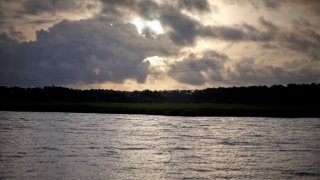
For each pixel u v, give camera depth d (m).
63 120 116.44
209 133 83.19
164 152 57.31
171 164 48.16
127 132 84.06
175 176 41.94
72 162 48.16
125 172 43.47
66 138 72.19
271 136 78.25
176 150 59.34
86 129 89.62
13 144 63.16
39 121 111.69
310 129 93.00
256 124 106.44
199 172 43.88
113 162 48.75
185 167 46.44
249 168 46.09
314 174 43.28
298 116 143.38
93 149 59.09
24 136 74.56
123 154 55.00
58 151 56.47
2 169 43.31
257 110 147.62
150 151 58.06
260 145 65.38
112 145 63.75
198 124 104.88
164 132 84.69
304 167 46.78
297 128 95.19
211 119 125.31
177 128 93.38
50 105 173.75
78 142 66.75
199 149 60.53
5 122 106.38
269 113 145.12
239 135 79.69
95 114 149.62
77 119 121.00
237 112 146.50
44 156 51.97
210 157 53.25
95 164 47.22
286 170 45.09
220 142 68.94
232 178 41.28
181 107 162.62
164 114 147.75
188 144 66.12
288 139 73.62
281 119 128.00
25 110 172.00
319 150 60.12
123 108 159.12
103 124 103.50
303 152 58.12
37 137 73.25
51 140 68.94
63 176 41.09
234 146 64.06
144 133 82.38
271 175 42.66
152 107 163.62
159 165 47.44
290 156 54.44
